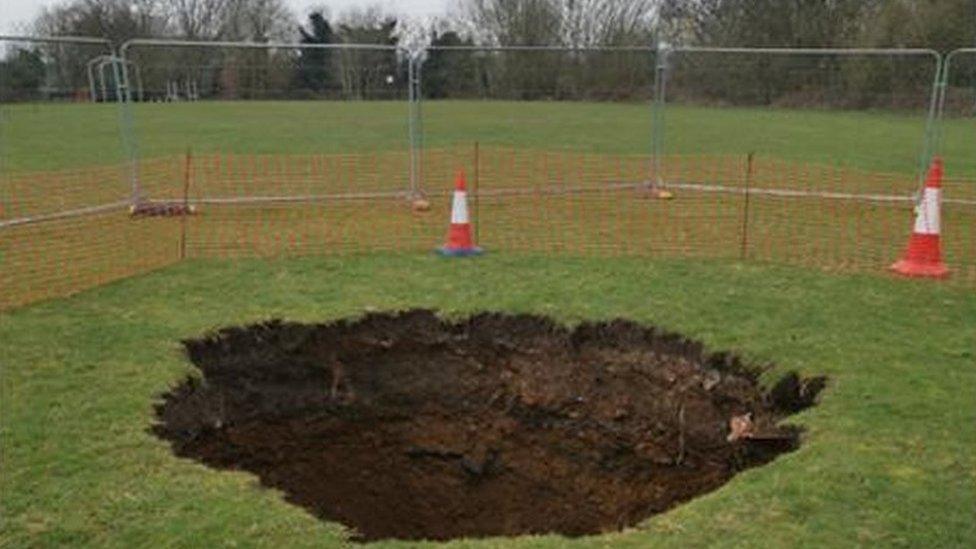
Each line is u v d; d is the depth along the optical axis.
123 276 7.79
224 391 6.19
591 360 6.70
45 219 9.74
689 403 6.21
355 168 15.59
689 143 20.38
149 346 6.13
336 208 11.24
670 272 7.99
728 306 7.02
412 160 12.07
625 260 8.43
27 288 7.43
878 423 4.96
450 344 6.90
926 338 6.30
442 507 6.59
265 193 12.84
